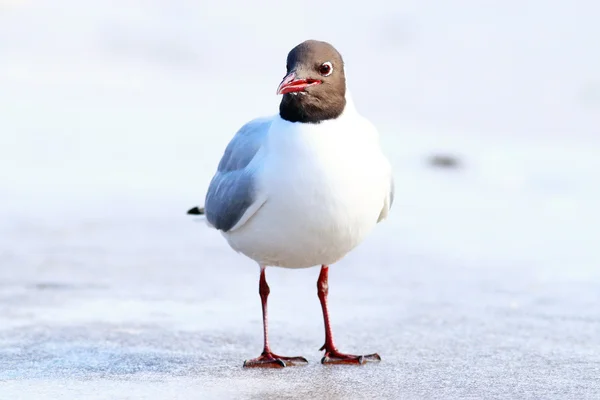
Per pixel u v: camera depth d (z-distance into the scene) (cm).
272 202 838
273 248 870
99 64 3200
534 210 1695
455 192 1830
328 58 831
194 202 1692
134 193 1745
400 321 1034
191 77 3167
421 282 1221
